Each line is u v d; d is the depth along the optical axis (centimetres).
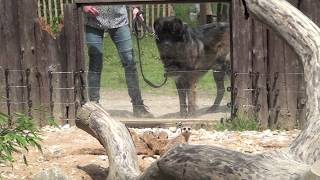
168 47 775
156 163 349
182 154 329
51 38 752
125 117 783
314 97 372
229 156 319
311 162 329
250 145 644
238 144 648
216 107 767
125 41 782
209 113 770
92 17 764
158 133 633
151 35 786
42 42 751
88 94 773
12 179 536
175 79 780
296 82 729
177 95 783
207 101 772
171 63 779
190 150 329
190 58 772
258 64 736
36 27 749
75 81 756
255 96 738
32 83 753
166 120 768
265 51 734
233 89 741
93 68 773
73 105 756
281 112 735
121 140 498
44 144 653
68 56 754
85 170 560
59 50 754
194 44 769
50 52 752
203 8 765
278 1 409
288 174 305
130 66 785
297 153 337
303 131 351
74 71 755
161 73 785
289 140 665
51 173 510
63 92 757
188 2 752
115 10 773
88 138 685
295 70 728
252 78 738
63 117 757
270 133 710
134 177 461
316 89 374
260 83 738
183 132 630
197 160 323
